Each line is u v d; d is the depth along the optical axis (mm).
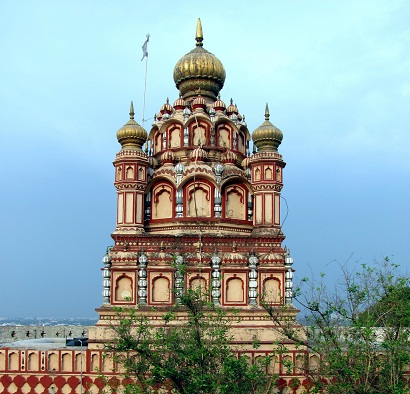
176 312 23062
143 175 25812
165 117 28953
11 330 33062
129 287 23875
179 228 25453
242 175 26641
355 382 16094
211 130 27578
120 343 16547
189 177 25719
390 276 17203
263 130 26609
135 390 16188
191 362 16109
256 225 25859
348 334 17219
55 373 22062
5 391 22078
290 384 21438
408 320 16594
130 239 24531
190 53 30109
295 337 20141
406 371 17859
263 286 24141
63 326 34438
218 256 24297
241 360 16156
